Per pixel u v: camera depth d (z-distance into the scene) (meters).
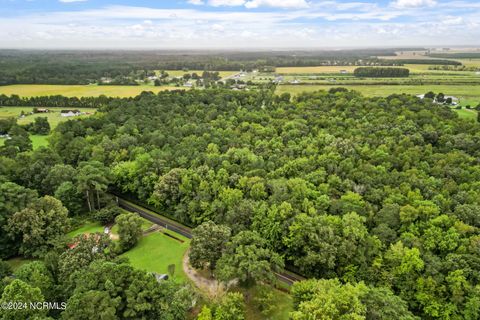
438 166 100.56
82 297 51.22
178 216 96.25
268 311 61.91
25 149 142.00
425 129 131.75
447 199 83.62
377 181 94.62
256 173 100.25
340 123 145.25
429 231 71.25
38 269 62.16
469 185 90.00
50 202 86.50
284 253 77.00
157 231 95.69
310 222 74.06
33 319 48.19
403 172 98.38
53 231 83.38
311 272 73.50
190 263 72.88
